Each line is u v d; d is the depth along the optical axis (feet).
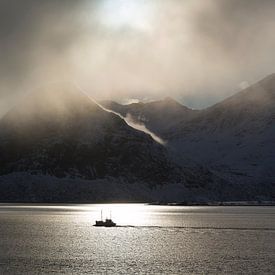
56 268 479.82
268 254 580.30
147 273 459.32
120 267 488.85
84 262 517.55
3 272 459.32
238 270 475.72
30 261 520.83
